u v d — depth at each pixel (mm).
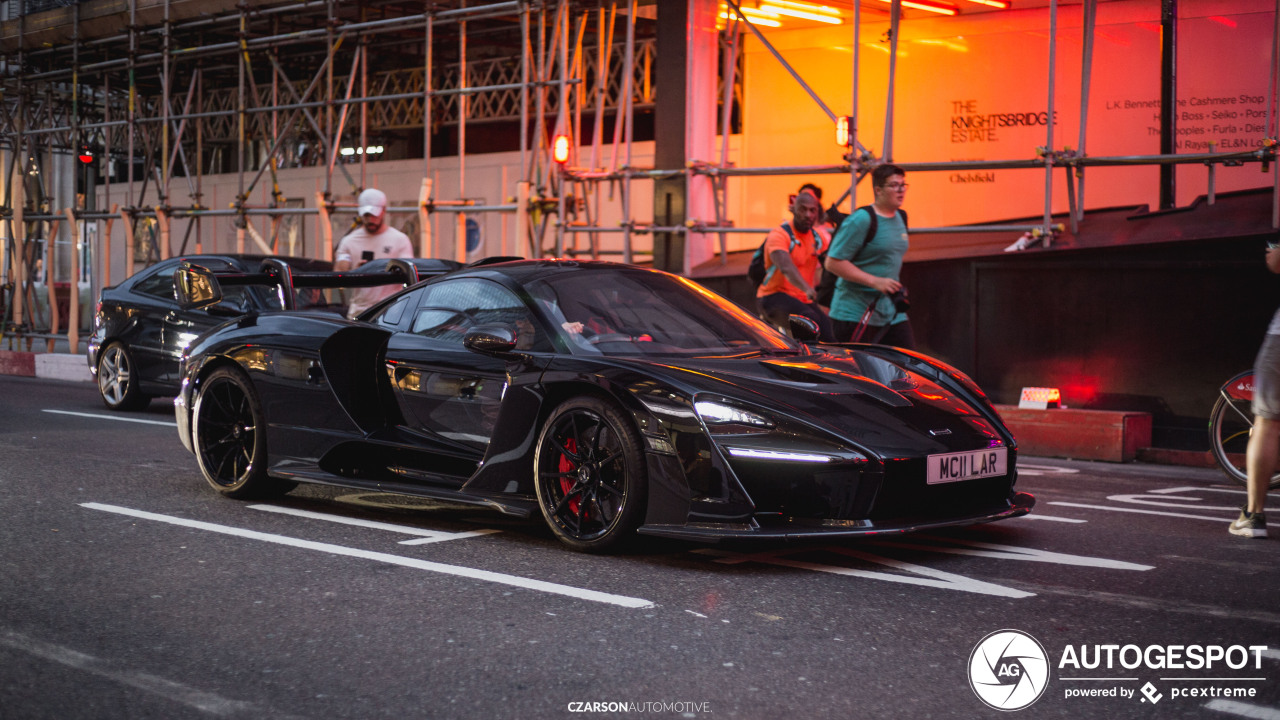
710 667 2949
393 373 4992
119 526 4766
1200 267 7445
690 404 3922
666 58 10266
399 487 4785
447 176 13961
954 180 10664
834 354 4906
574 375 4199
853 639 3184
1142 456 7297
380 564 4082
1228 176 9367
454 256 13875
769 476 3857
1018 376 8312
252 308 8688
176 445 7320
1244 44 9234
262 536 4574
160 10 13242
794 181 11484
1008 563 4105
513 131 16031
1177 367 7594
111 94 17078
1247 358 7316
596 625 3322
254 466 5332
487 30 12773
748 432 3875
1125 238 7969
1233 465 6176
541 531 4680
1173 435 7531
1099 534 4664
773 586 3762
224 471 5531
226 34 13961
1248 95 9242
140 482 5902
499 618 3398
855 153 8992
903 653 3061
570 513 4328
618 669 2936
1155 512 5223
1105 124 9906
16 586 3766
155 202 17234
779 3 10555
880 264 6738
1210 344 7457
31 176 15805
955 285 8648
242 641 3178
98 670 2932
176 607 3520
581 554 4238
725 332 4875
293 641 3178
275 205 12555
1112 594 3666
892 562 4113
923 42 10734
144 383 9242
